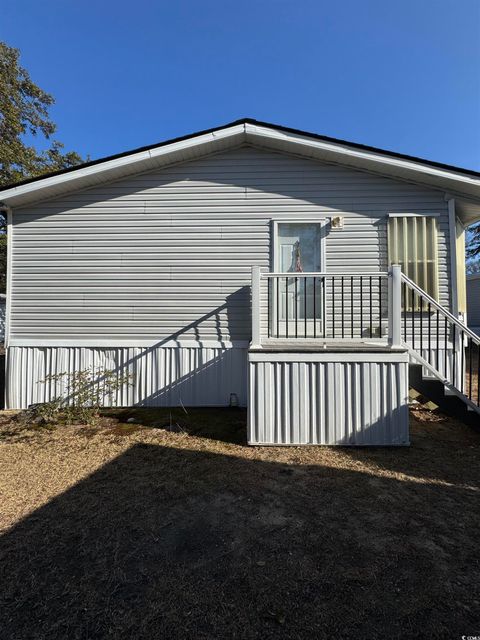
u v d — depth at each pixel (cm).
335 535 253
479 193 581
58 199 613
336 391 429
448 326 580
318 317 589
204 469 369
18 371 611
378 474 355
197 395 603
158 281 608
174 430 492
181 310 605
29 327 613
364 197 593
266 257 600
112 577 212
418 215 585
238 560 227
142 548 240
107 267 611
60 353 610
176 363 605
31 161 1592
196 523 271
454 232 583
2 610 188
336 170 598
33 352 612
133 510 289
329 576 211
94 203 613
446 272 584
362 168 591
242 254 603
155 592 200
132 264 609
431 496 311
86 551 237
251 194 604
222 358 602
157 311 608
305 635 171
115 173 593
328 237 594
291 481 340
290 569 218
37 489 326
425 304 580
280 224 605
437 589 200
